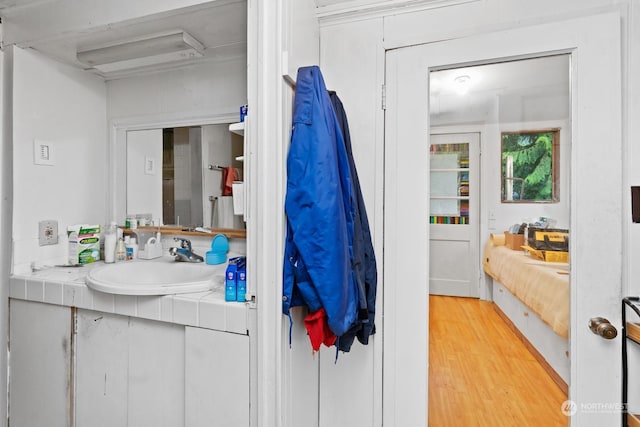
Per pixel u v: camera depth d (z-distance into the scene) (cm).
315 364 138
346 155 114
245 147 107
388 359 134
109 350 125
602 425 110
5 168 150
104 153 191
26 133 153
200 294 117
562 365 118
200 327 110
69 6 141
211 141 173
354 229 116
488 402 128
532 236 123
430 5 128
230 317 106
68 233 166
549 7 116
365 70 136
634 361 107
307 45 125
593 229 110
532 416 122
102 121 190
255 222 105
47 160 162
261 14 102
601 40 109
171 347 116
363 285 120
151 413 119
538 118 121
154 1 127
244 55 164
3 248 148
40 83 159
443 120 132
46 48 154
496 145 127
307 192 97
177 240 172
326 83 141
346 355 139
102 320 127
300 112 102
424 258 130
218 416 108
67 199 171
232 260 121
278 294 102
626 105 109
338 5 136
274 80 102
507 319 128
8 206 149
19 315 143
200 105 173
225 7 123
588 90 110
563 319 117
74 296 130
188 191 178
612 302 108
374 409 136
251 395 105
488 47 121
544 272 121
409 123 131
